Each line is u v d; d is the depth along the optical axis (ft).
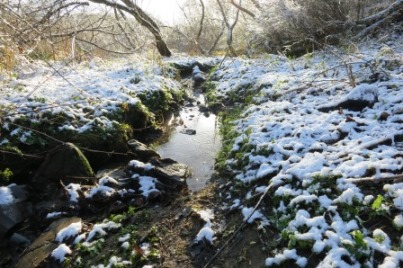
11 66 20.38
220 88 25.91
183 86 28.32
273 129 15.03
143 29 39.42
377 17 25.29
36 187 14.73
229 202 12.52
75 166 14.97
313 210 10.23
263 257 9.80
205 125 21.68
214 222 11.67
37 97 18.19
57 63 24.40
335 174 10.76
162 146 19.15
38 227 13.12
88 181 14.92
